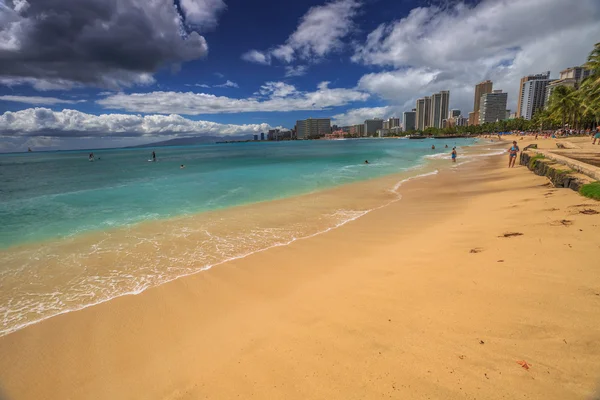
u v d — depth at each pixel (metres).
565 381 2.46
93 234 9.30
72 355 4.12
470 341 3.14
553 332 3.03
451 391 2.56
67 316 5.05
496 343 3.04
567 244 5.03
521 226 6.62
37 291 5.91
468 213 9.45
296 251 7.49
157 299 5.47
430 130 187.88
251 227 9.73
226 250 7.76
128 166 40.16
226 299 5.32
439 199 12.67
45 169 39.34
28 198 16.08
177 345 4.13
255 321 4.45
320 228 9.38
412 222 9.31
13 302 5.52
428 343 3.23
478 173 20.50
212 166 34.75
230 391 3.04
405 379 2.78
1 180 26.36
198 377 3.38
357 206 12.28
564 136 60.97
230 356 3.65
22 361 4.06
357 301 4.52
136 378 3.57
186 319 4.79
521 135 93.62
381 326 3.72
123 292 5.78
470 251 5.76
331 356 3.30
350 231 8.88
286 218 10.72
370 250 7.18
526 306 3.54
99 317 4.98
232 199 14.39
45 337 4.53
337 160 38.53
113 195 16.16
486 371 2.71
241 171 27.39
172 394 3.17
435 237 7.33
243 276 6.21
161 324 4.70
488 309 3.63
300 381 3.00
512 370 2.67
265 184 18.97
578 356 2.68
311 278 5.89
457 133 164.38
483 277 4.47
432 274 5.01
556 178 11.03
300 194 15.34
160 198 14.98
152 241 8.57
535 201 8.94
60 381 3.69
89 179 25.44
